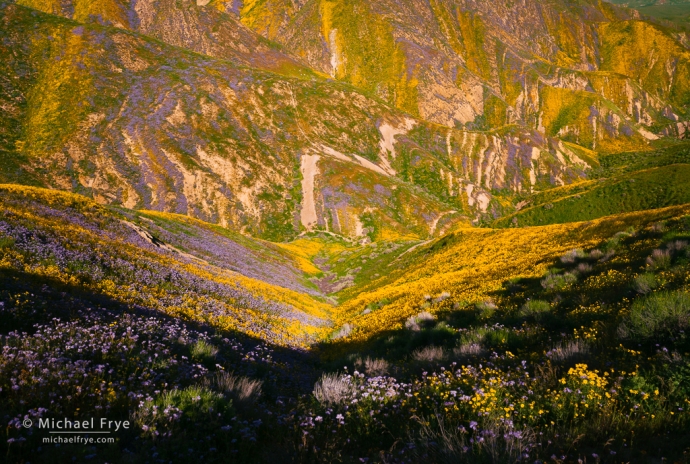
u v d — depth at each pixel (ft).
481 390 17.61
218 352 30.94
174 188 560.61
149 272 56.39
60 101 637.30
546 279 52.29
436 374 24.52
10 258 36.01
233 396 19.66
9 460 11.68
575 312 33.76
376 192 627.46
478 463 12.26
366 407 19.13
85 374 17.04
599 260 58.75
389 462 13.74
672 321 21.57
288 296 112.57
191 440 14.32
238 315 57.67
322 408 20.29
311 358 52.54
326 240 540.93
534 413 16.25
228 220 558.97
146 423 14.82
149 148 598.75
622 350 21.33
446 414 16.74
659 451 12.75
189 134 650.02
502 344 30.25
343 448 15.58
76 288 35.45
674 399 15.61
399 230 565.53
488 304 49.37
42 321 23.93
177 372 21.34
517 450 12.66
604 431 14.16
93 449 12.78
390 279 168.45
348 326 76.07
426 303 69.77
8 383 15.14
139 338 26.23
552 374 19.76
